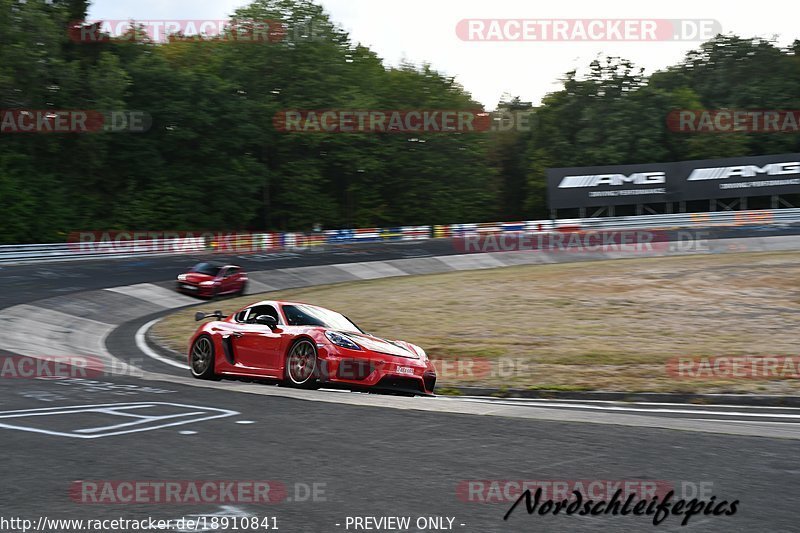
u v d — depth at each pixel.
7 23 62.22
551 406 13.59
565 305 29.62
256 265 45.91
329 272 45.12
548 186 70.50
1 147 62.53
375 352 13.01
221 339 14.72
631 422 9.12
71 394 11.29
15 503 5.74
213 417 9.34
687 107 88.44
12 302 28.91
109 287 35.03
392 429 8.59
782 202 82.75
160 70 71.06
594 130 89.00
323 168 82.38
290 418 9.28
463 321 26.28
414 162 83.19
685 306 28.69
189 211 70.62
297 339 13.30
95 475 6.55
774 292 31.62
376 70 92.06
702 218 70.19
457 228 68.38
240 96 77.31
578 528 5.28
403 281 41.06
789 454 7.41
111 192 70.25
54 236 61.44
